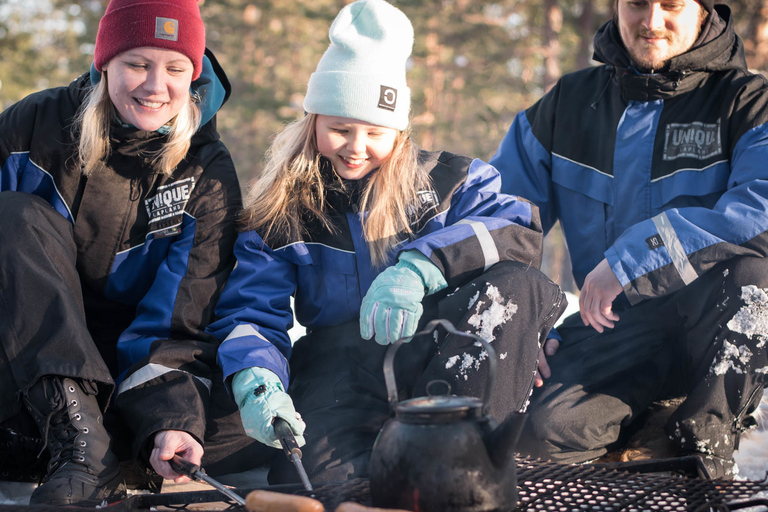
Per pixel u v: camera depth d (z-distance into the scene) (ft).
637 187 8.16
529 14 54.85
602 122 8.49
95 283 7.26
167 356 6.49
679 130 8.11
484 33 58.85
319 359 7.39
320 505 4.18
